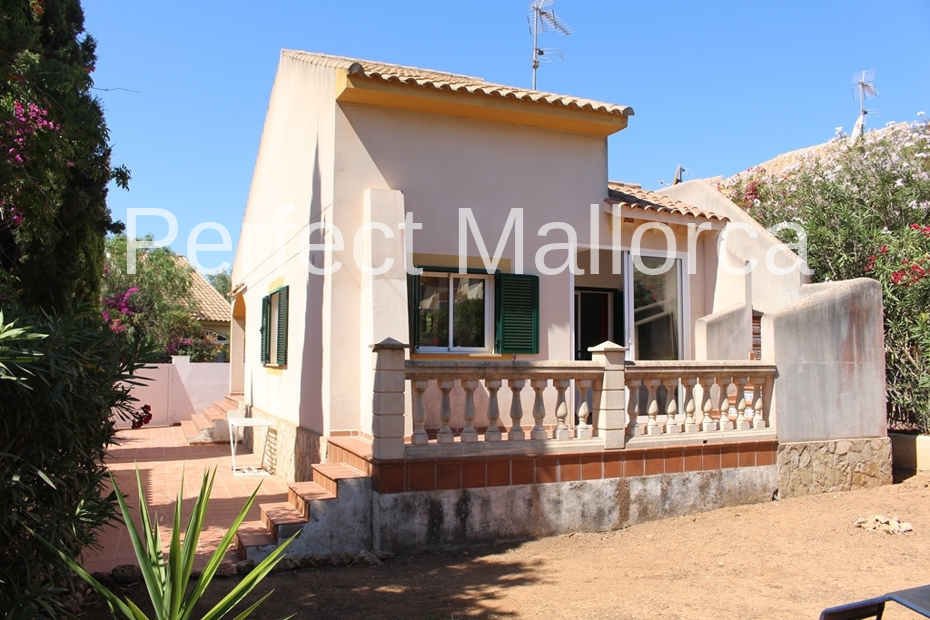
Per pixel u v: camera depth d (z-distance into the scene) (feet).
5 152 24.16
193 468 44.96
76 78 25.81
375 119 31.35
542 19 61.11
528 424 33.53
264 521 25.54
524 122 34.01
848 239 41.75
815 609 18.42
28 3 25.35
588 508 26.96
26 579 14.94
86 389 16.07
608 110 34.24
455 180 32.68
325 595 19.99
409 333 30.89
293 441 37.24
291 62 40.37
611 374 27.63
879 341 34.01
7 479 14.08
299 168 37.96
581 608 18.62
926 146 46.52
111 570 22.54
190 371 74.79
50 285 34.22
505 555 24.12
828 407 32.37
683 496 28.76
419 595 19.97
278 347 42.11
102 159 28.66
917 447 35.40
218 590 20.42
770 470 30.73
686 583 20.68
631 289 36.65
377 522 24.11
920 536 25.38
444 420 25.25
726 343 35.22
